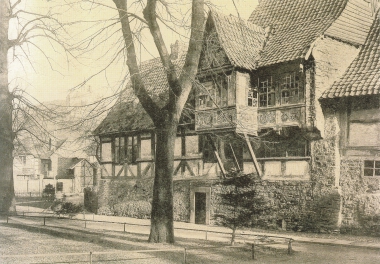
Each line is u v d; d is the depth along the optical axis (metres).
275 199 20.12
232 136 21.20
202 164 23.34
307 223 18.98
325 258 13.20
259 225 20.52
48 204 34.62
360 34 20.28
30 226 18.75
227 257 12.88
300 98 19.25
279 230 19.75
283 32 21.55
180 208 24.17
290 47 19.80
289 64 19.45
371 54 19.44
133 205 26.91
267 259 12.83
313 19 20.73
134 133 27.30
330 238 17.14
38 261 11.80
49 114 19.61
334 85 18.94
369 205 17.56
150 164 26.23
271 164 20.45
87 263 11.62
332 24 19.33
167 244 14.45
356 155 18.11
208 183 22.86
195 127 21.56
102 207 28.92
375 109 17.67
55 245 14.22
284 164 20.02
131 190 27.16
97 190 29.64
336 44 19.45
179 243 14.88
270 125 20.20
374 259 13.09
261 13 23.77
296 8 22.31
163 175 14.93
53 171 43.94
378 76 17.98
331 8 20.47
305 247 15.18
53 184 43.47
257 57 20.88
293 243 16.03
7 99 20.66
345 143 18.38
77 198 37.72
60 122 19.19
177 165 24.50
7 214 21.53
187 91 15.16
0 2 20.19
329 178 18.55
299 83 19.31
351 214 18.02
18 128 22.50
